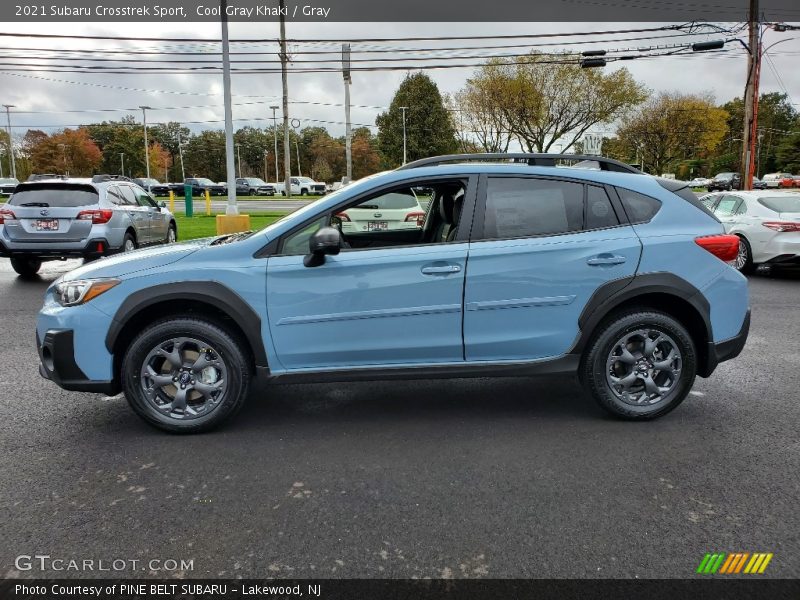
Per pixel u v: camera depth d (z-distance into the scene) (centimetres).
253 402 471
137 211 1149
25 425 422
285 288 394
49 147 8612
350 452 379
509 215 412
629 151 5791
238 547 278
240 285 393
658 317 416
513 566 263
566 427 419
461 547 277
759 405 462
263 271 394
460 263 400
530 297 407
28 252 986
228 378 401
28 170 9119
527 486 334
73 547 278
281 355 401
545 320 411
